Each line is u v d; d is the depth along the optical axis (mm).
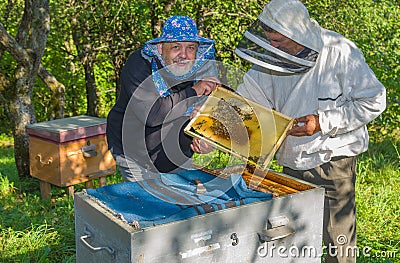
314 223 2332
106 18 8219
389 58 6957
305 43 2346
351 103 2709
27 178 6008
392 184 5539
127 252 1879
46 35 6047
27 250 3854
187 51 2412
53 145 4902
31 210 4953
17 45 5789
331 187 2900
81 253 2273
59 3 7777
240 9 6953
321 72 2727
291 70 2430
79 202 2232
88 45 9211
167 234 1910
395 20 7203
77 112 12805
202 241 2002
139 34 7930
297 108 2764
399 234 4297
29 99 6066
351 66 2689
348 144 2809
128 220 2006
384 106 2660
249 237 2129
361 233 4316
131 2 7445
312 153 2830
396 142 7586
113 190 2344
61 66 11727
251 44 2465
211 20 7211
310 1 6742
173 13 7102
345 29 6754
